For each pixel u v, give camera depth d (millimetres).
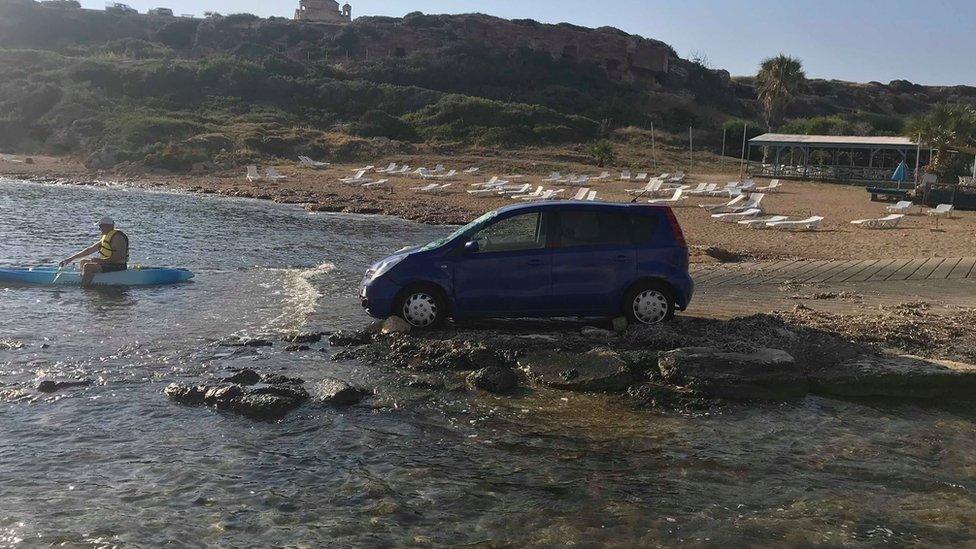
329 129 67312
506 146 65625
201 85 72375
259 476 5664
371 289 9820
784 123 87500
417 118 71438
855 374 7785
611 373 7820
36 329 10062
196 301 12258
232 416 6875
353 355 8750
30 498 5238
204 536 4777
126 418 6773
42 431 6441
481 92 86250
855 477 5797
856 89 121938
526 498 5371
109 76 70438
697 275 15562
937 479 5766
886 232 25219
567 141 69688
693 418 7047
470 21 103688
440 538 4801
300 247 20469
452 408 7188
